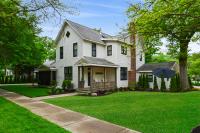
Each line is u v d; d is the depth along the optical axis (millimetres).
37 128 7973
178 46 10117
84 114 11047
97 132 7812
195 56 26266
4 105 13297
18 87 30781
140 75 31156
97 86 24312
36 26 18297
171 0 6043
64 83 26422
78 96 21156
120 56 29219
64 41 28734
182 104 13695
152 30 6602
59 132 7543
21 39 21562
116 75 28531
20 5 15461
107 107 13211
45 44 40000
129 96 19531
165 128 8148
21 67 44750
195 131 4523
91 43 27344
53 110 12266
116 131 7926
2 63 25812
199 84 44344
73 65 27266
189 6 5801
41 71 33125
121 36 9617
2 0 14727
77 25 28672
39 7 15500
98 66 25500
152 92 25312
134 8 8992
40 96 20797
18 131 7543
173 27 6301
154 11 6484
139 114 10734
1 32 19234
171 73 28031
